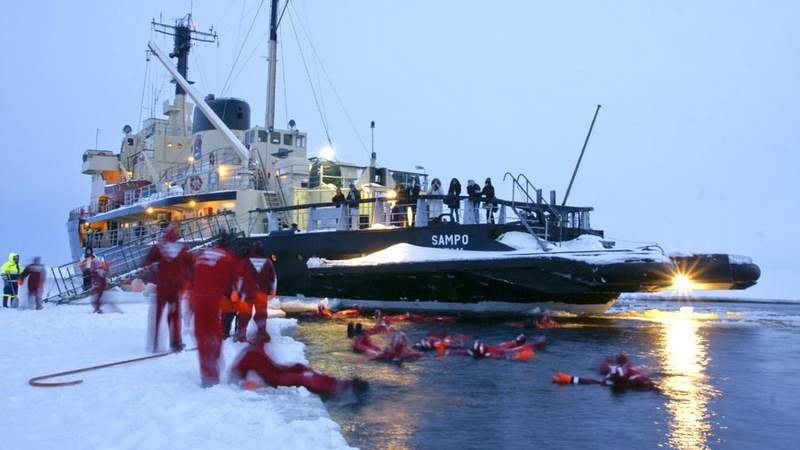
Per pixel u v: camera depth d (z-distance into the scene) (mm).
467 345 10062
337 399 6223
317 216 18047
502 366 8305
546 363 8570
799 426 5344
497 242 14953
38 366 6969
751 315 18375
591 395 6547
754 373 7926
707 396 6539
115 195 29688
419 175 23000
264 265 8383
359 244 16703
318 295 17750
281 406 5375
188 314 10305
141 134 33312
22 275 15406
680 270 15250
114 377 6348
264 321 8422
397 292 16391
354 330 11148
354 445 4668
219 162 23594
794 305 26141
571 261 13469
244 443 4070
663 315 17734
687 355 9453
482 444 4734
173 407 5035
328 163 21703
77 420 4578
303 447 4031
